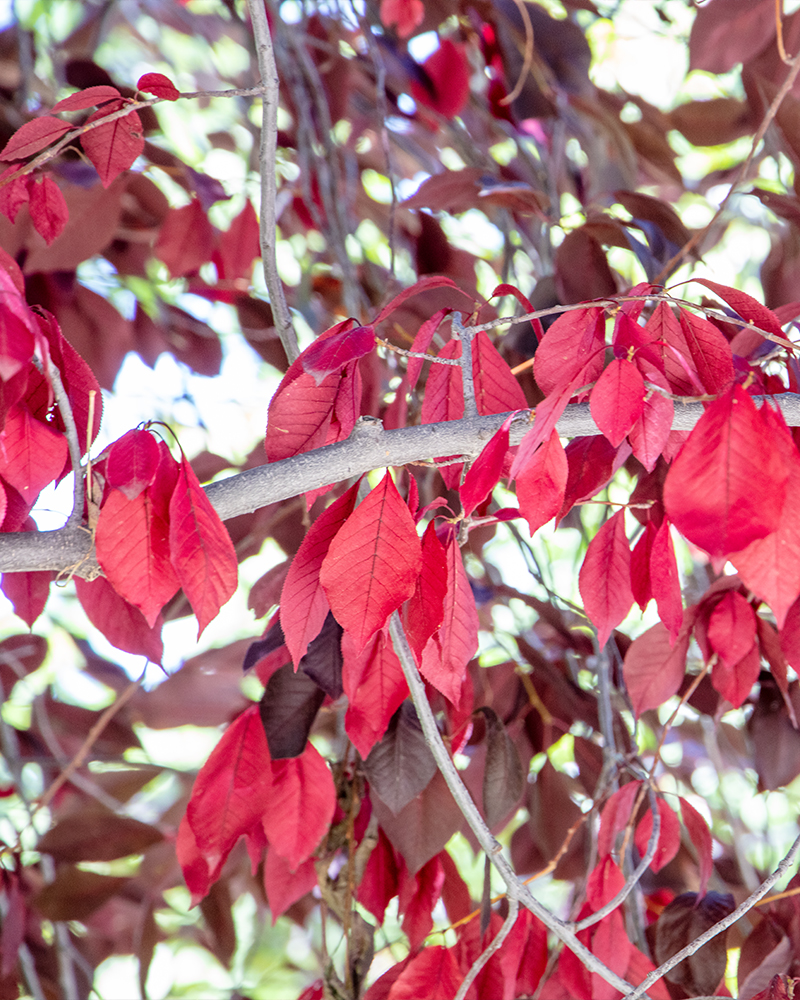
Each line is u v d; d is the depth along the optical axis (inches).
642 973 59.3
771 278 78.3
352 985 61.4
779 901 61.9
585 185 101.2
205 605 50.7
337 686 57.8
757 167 86.0
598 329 53.5
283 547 76.5
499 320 53.4
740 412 49.4
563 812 72.4
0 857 73.7
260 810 58.1
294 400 53.4
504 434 51.6
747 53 63.8
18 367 49.1
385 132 81.1
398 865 63.3
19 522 53.3
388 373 77.0
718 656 60.7
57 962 86.7
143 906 82.0
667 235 65.8
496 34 83.5
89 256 74.1
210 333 99.7
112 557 51.2
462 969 59.9
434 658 54.4
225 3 103.3
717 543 49.0
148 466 51.0
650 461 52.7
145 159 80.4
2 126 85.0
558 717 73.0
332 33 99.7
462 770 70.2
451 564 53.8
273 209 56.2
